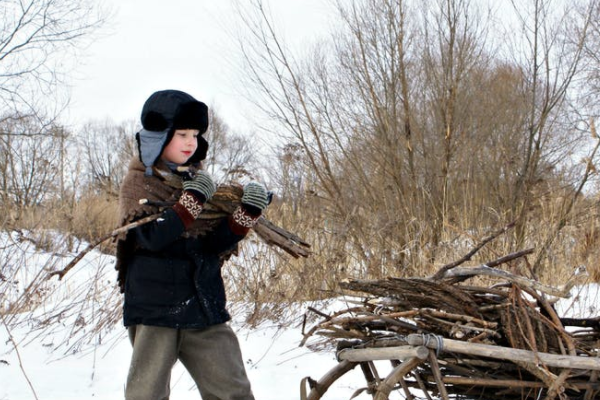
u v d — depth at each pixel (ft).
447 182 31.63
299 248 10.69
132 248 9.73
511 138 34.35
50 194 31.22
